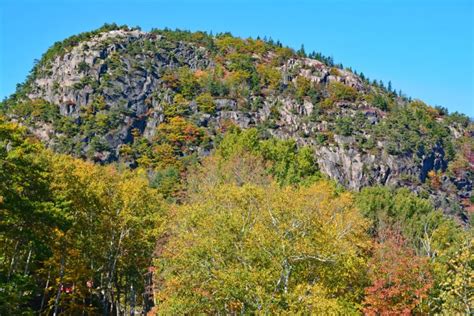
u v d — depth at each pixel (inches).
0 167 921.5
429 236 1916.8
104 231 1449.3
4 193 924.0
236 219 988.6
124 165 4542.3
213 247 969.5
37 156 1334.9
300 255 960.9
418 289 1161.4
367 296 1181.1
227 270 937.5
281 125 6200.8
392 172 5920.3
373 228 1932.8
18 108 5477.4
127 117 5526.6
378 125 6756.9
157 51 7194.9
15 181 962.1
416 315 1181.7
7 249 1194.0
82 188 1357.0
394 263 1213.7
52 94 5792.3
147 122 5654.5
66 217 1134.4
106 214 1434.5
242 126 5910.4
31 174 997.8
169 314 985.5
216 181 1995.6
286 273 952.3
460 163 6776.6
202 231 1029.8
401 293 1161.4
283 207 1007.6
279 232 978.1
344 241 1184.8
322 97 7406.5
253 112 6284.5
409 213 2097.7
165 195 2827.3
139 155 4950.8
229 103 6274.6
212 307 1003.3
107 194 1488.7
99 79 6122.1
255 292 880.9
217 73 7283.5
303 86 7377.0
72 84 5890.8
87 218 1397.6
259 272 906.1
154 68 6604.3
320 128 6338.6
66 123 5167.3
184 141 5098.4
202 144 4970.5
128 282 1726.1
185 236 1026.1
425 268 1203.2
